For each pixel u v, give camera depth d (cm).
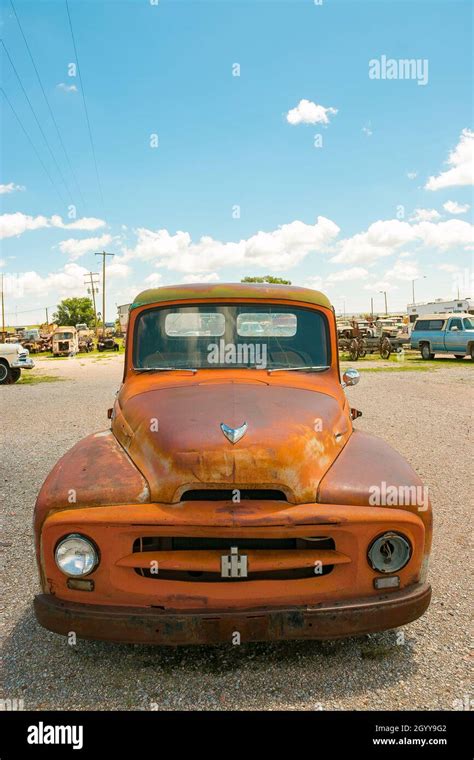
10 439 848
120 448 319
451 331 2434
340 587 267
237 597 261
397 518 266
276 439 281
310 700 265
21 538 455
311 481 273
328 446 300
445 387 1446
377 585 268
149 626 255
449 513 496
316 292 416
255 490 270
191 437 282
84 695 270
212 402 322
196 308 400
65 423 988
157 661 295
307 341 404
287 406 322
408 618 268
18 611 345
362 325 3106
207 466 267
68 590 267
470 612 337
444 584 371
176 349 399
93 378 1959
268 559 261
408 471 293
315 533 260
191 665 291
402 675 281
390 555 269
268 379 373
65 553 263
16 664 293
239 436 280
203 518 255
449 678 279
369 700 265
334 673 283
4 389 1642
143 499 268
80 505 268
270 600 263
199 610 260
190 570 261
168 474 270
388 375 1791
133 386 373
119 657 298
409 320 4409
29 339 4966
